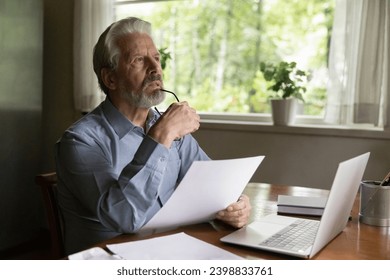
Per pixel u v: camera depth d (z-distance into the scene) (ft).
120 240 3.27
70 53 9.97
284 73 7.82
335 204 2.89
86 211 3.95
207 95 9.30
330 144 7.64
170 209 3.34
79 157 3.77
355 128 7.44
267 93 8.72
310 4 8.28
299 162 7.93
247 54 8.89
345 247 3.19
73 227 4.04
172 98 9.59
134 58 4.42
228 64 9.07
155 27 9.68
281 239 3.21
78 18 9.39
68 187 3.97
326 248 3.15
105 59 4.48
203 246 3.05
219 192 3.44
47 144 10.39
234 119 8.93
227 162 3.29
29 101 9.06
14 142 8.77
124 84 4.44
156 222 3.43
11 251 9.16
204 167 3.16
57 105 10.21
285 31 8.53
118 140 4.37
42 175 4.37
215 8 9.12
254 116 8.74
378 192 3.74
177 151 4.84
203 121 8.76
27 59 8.92
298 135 7.89
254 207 4.38
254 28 8.80
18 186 8.96
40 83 9.32
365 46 6.99
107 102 4.54
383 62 7.02
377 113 7.03
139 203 3.42
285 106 7.90
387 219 3.76
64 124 10.18
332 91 7.45
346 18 7.20
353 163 2.94
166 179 4.59
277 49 8.61
